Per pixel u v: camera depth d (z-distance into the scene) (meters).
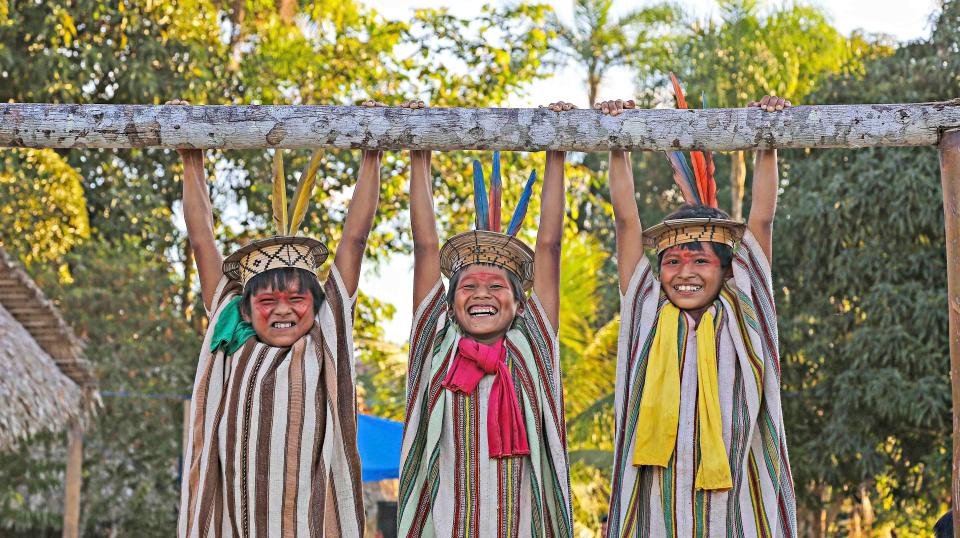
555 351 4.96
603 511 15.48
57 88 15.71
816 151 13.60
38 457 14.46
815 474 13.55
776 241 13.81
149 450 14.55
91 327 14.50
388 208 15.19
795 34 15.73
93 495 14.45
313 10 16.44
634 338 4.90
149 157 17.08
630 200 4.98
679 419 4.71
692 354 4.80
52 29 15.57
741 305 4.84
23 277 11.20
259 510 4.63
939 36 13.55
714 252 4.92
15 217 14.80
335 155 14.89
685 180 5.24
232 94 16.48
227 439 4.71
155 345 14.59
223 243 16.39
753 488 4.72
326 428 4.72
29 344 11.08
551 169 5.02
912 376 12.66
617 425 4.86
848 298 13.23
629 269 4.96
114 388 14.29
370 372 19.64
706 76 15.95
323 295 4.92
